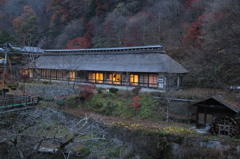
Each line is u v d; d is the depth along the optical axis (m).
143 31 43.88
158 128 16.70
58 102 22.94
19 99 18.80
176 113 19.88
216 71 26.66
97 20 52.50
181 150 14.21
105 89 27.17
